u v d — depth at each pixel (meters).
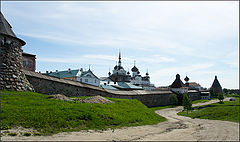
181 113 45.22
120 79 113.00
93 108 18.45
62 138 11.09
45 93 25.48
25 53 41.16
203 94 99.12
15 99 16.92
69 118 14.92
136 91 49.75
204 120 28.39
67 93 28.45
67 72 71.06
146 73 138.62
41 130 12.16
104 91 35.06
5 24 21.59
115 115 18.56
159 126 19.23
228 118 29.80
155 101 58.44
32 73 24.42
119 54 120.12
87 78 69.25
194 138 13.70
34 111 14.52
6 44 20.62
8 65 20.50
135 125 17.84
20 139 10.21
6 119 12.53
